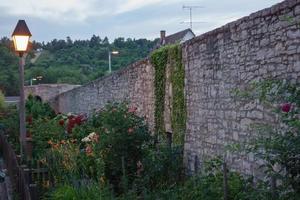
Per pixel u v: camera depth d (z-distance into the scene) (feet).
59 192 21.31
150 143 30.01
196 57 28.09
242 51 22.49
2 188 27.35
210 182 20.59
